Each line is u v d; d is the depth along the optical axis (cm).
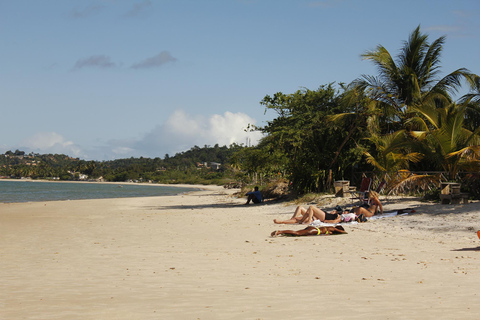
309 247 912
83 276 627
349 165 2506
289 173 2691
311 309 413
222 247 938
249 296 481
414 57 2728
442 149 1817
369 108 2361
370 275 608
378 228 1208
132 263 744
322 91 2533
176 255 832
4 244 1023
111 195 5438
